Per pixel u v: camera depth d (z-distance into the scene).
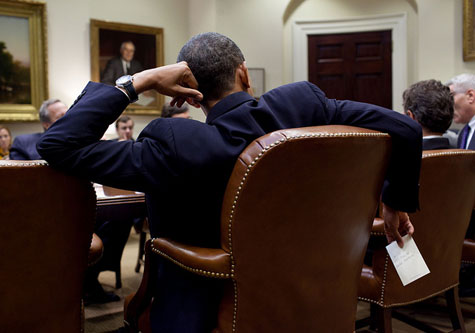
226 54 1.29
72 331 1.33
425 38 6.09
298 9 6.91
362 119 1.33
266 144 1.10
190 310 1.30
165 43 7.16
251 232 1.15
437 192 1.82
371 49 6.74
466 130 3.37
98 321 2.87
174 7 7.23
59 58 6.31
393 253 1.68
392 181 1.47
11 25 5.92
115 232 3.30
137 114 6.87
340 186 1.20
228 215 1.14
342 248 1.28
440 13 6.00
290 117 1.28
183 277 1.34
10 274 1.15
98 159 1.15
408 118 1.33
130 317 1.58
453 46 5.93
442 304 3.04
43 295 1.23
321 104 1.33
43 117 3.99
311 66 6.92
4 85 5.90
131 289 3.51
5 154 5.58
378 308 1.92
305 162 1.12
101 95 1.22
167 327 1.34
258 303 1.20
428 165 1.74
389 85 6.67
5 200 1.10
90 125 1.17
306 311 1.26
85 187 1.25
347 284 1.34
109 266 3.42
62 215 1.21
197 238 1.33
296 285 1.23
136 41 6.83
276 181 1.12
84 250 1.32
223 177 1.19
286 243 1.19
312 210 1.19
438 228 1.91
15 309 1.18
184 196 1.25
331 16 6.83
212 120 1.28
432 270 1.97
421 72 6.13
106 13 6.66
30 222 1.15
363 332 2.54
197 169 1.16
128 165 1.15
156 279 1.52
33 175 1.13
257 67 6.80
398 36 6.59
